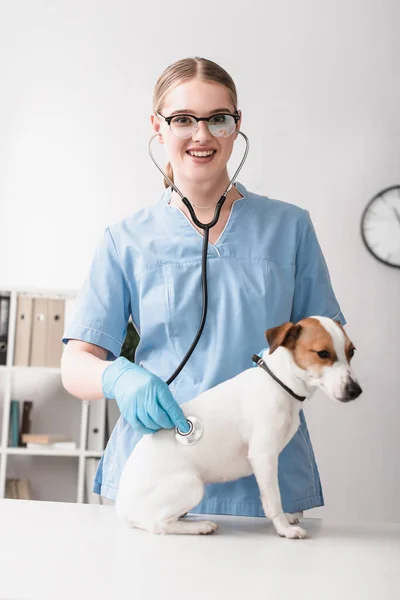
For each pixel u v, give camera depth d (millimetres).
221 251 1188
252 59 3117
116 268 1234
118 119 3137
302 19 3129
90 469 2818
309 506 1154
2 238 3092
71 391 1092
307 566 696
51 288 3029
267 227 1223
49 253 3086
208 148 1104
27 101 3148
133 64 3150
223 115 1090
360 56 3107
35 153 3125
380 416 2932
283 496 1118
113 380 971
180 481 855
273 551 764
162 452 874
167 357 1174
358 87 3092
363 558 744
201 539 824
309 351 888
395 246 2986
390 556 759
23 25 3174
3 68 3158
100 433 2844
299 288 1249
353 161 3059
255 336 1153
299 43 3119
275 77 3104
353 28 3119
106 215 3098
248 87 3100
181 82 1101
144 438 909
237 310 1157
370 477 2904
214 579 629
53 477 3023
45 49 3166
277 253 1212
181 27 3145
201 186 1160
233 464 896
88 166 3119
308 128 3076
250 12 3137
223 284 1174
